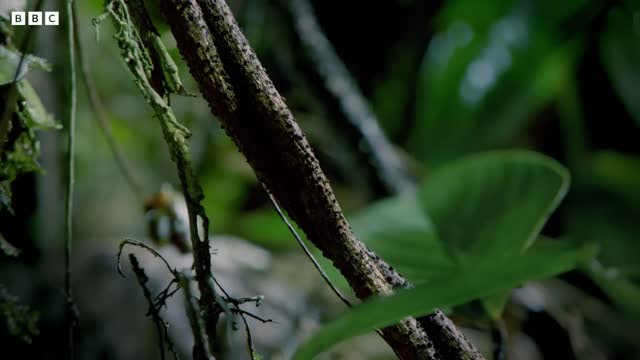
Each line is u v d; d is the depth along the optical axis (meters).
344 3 2.59
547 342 1.29
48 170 1.44
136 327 1.47
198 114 1.84
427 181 0.96
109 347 1.44
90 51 2.09
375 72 2.64
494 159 0.93
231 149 2.19
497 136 2.09
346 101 1.75
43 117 0.71
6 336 1.39
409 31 2.60
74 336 0.69
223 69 0.59
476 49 2.15
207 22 0.59
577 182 2.43
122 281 1.52
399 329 0.62
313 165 0.60
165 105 0.63
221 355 0.63
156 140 2.36
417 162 2.11
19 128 0.70
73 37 0.75
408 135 2.53
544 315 1.29
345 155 1.77
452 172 0.96
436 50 2.17
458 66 2.14
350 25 2.62
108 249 1.62
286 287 1.60
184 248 0.94
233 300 0.66
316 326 1.47
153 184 2.33
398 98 2.57
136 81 0.63
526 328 1.30
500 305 0.83
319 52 1.77
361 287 0.61
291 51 1.76
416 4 2.58
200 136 1.87
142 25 0.64
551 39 2.15
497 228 0.88
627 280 1.56
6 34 0.68
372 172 1.75
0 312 0.68
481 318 0.85
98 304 1.50
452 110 2.12
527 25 2.14
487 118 2.10
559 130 2.60
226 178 2.27
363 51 2.64
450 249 0.87
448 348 0.63
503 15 2.16
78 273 1.55
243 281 1.52
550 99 2.42
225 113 0.60
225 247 1.63
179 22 0.59
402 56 2.61
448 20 2.21
